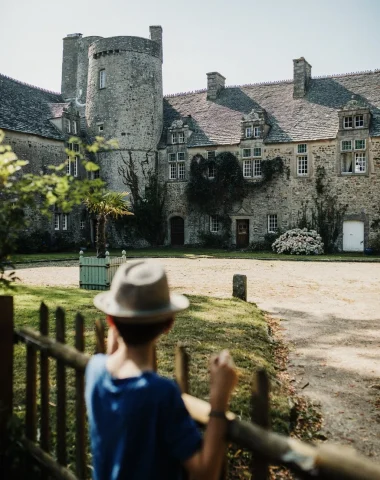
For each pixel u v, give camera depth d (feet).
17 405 13.75
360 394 18.15
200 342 22.07
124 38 111.34
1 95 98.73
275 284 47.57
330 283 48.55
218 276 53.67
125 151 110.63
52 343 8.89
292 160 100.22
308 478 5.01
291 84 111.75
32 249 93.86
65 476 8.39
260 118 102.94
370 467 4.55
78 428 8.46
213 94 117.80
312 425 15.48
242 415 14.24
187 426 5.48
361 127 94.27
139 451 5.53
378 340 25.89
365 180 94.12
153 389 5.56
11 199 9.53
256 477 5.72
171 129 112.47
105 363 6.28
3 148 9.57
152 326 5.99
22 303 30.81
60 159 103.14
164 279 6.18
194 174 108.88
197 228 109.50
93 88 115.24
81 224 109.09
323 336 26.76
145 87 112.57
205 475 5.32
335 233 96.63
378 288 45.03
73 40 129.70
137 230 110.52
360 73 105.91
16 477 9.29
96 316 27.12
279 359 22.30
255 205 103.45
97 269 40.57
